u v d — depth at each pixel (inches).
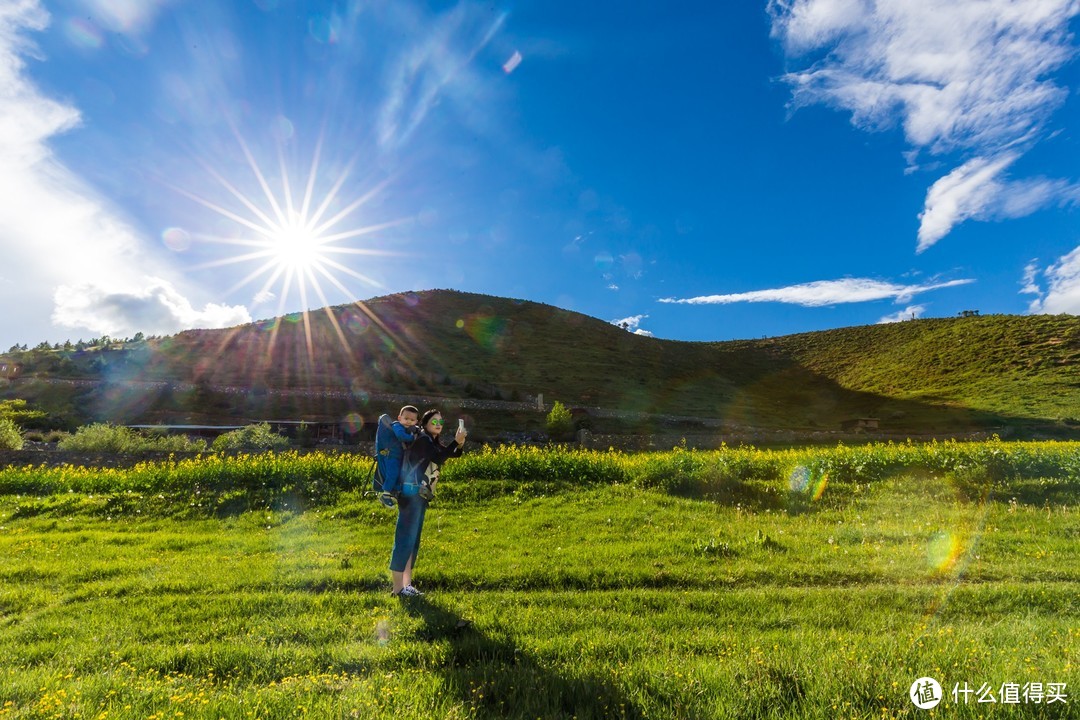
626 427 2300.7
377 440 234.8
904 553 289.7
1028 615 198.5
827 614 202.1
